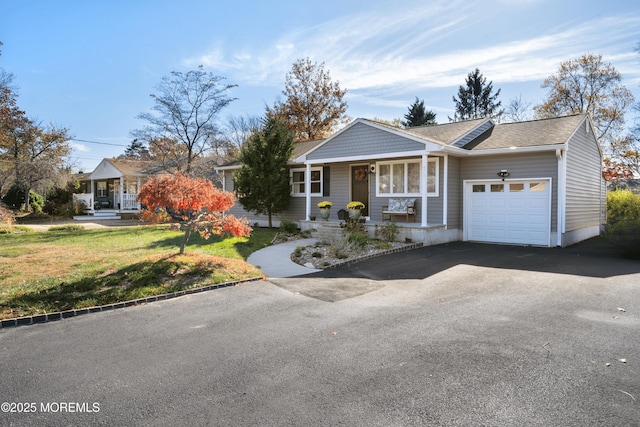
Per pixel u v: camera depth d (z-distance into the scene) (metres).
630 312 5.48
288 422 2.87
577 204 13.73
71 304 5.95
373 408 3.04
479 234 13.83
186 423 2.88
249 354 4.19
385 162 15.32
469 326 4.96
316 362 3.95
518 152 12.65
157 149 25.30
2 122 25.36
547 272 8.28
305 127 34.38
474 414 2.93
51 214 27.53
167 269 7.61
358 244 11.16
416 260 9.90
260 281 7.76
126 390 3.41
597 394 3.22
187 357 4.13
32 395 3.33
